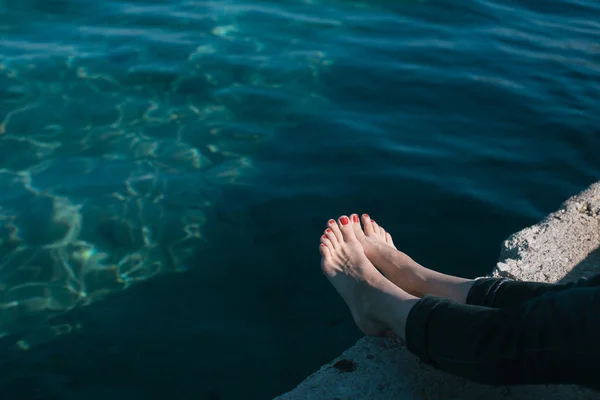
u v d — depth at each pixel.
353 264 1.62
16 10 4.15
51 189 2.61
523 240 1.88
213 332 2.09
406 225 2.49
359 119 3.16
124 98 3.23
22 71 3.42
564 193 2.70
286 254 2.35
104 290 2.21
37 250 2.34
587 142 3.05
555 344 1.22
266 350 2.04
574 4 4.70
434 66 3.70
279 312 2.15
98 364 1.99
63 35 3.85
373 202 2.60
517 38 4.11
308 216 2.51
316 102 3.29
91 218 2.47
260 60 3.66
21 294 2.19
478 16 4.42
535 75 3.65
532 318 1.24
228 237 2.41
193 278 2.26
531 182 2.76
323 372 1.51
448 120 3.19
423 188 2.69
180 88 3.34
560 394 1.45
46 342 2.05
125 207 2.52
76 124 3.02
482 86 3.50
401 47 3.91
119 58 3.59
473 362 1.29
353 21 4.23
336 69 3.61
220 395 1.92
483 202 2.62
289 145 2.94
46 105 3.14
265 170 2.77
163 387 1.94
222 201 2.58
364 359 1.53
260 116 3.15
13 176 2.67
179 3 4.38
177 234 2.41
